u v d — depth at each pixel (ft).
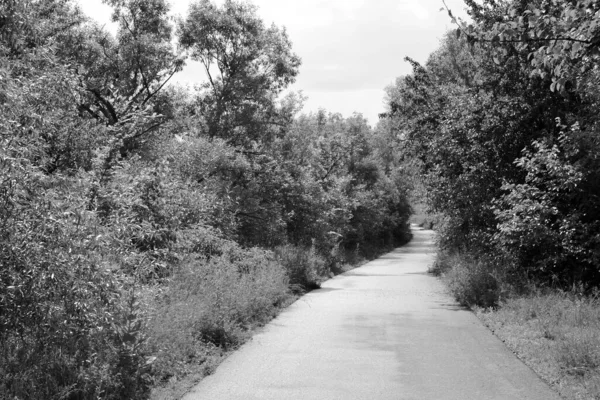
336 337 35.35
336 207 127.95
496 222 57.67
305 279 69.46
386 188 204.74
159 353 24.30
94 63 95.20
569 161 46.91
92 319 21.15
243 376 25.76
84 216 21.21
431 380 24.90
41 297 20.15
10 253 19.53
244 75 104.17
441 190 63.72
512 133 56.85
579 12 23.75
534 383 24.30
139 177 33.40
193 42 106.73
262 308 44.24
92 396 19.85
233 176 83.76
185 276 36.65
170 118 99.30
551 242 46.01
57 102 33.04
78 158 38.14
